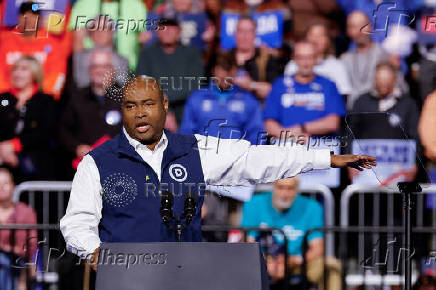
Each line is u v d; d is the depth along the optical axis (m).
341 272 18.17
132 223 10.20
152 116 10.30
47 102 20.17
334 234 18.98
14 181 20.06
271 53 20.62
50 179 20.11
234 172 10.68
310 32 20.72
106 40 20.38
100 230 10.39
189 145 10.69
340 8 21.88
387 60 20.89
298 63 20.25
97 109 19.86
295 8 21.77
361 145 16.20
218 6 21.33
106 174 10.29
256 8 21.58
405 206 10.74
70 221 10.12
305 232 18.09
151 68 19.91
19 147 20.05
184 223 10.24
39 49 20.41
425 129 20.11
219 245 8.74
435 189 19.34
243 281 8.60
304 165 10.62
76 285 17.42
